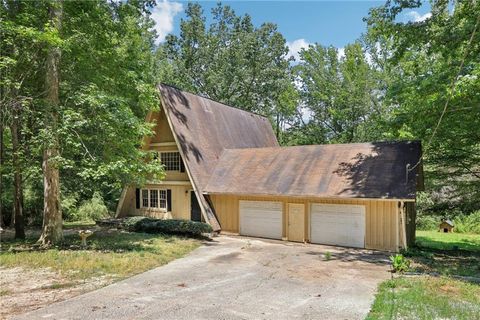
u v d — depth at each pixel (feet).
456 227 81.20
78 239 52.47
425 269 37.19
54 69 46.47
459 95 39.22
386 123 54.13
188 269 37.06
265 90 127.03
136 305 25.54
